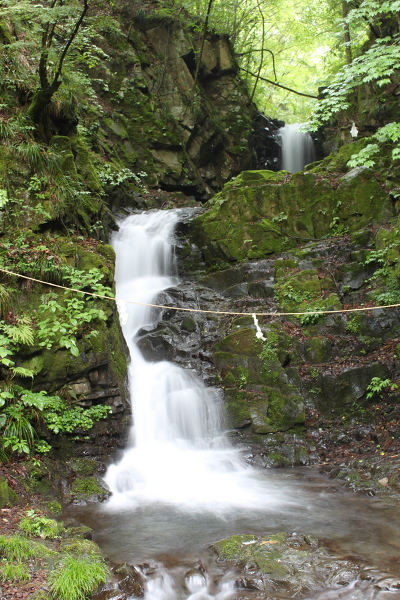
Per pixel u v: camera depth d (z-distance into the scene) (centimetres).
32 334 688
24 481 589
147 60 1714
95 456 695
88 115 1480
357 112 1527
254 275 1083
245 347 884
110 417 728
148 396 810
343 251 1101
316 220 1197
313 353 904
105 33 1658
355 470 688
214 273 1131
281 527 530
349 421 831
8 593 383
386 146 1268
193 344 926
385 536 501
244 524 541
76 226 890
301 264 1077
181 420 793
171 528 536
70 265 777
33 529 489
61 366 697
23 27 971
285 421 808
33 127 861
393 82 1434
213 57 1856
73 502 605
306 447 779
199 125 1741
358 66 981
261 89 2209
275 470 729
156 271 1206
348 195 1184
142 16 1741
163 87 1720
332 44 2058
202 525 542
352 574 424
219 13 1892
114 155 1510
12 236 770
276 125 2106
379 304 961
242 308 1005
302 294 1003
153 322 1022
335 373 863
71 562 424
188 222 1262
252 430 796
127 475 677
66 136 998
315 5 1922
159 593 418
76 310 723
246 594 412
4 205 780
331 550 473
